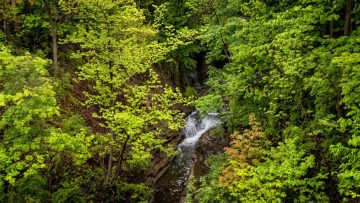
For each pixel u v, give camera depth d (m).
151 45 12.70
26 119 7.18
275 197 8.23
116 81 11.80
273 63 11.77
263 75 12.53
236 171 9.51
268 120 12.09
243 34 13.53
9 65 7.70
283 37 10.55
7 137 7.37
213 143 17.16
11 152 7.24
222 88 14.58
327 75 9.09
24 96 7.68
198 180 14.03
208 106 13.50
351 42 9.09
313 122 10.04
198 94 25.17
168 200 13.77
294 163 8.11
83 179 11.98
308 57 9.77
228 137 16.94
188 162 16.62
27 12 15.20
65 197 9.72
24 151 7.51
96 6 11.23
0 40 14.10
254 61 12.94
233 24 13.91
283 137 10.94
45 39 16.03
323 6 10.30
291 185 8.37
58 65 15.27
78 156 8.36
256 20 13.40
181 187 14.60
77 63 16.77
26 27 15.01
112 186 12.20
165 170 15.95
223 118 17.19
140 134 12.81
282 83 10.56
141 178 14.57
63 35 16.70
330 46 9.75
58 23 15.07
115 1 11.70
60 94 13.98
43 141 8.51
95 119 15.23
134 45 12.20
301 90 10.66
